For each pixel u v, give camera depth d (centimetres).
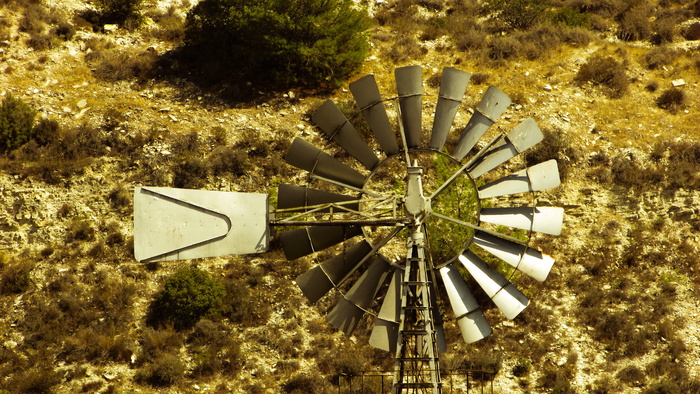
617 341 2564
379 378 2434
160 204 1382
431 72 3616
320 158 1527
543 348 2542
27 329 2623
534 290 2722
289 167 3089
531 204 3003
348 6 3578
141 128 3266
